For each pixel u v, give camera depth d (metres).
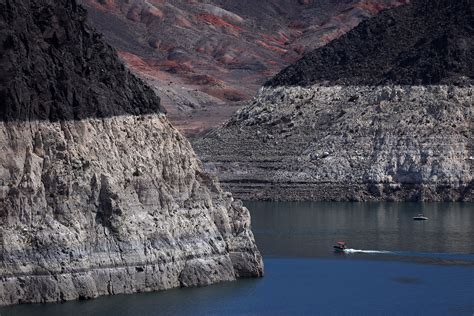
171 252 172.00
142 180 170.88
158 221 171.25
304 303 175.75
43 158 163.12
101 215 165.50
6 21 164.00
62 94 166.62
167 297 168.00
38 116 164.00
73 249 161.25
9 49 162.75
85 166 165.12
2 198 159.62
